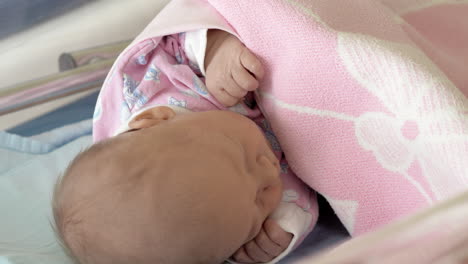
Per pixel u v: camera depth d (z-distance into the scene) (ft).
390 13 2.78
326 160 2.50
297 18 2.35
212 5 2.57
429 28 3.21
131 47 2.77
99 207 2.06
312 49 2.33
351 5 2.46
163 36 2.82
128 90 2.81
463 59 3.08
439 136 2.03
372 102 2.28
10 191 3.24
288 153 2.59
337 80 2.32
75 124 3.78
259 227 2.29
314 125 2.46
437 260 1.26
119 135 2.35
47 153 3.61
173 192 2.02
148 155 2.13
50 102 3.65
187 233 2.02
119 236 2.04
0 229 2.92
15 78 3.47
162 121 2.45
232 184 2.11
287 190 2.64
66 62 3.63
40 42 3.53
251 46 2.47
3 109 3.48
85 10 3.66
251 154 2.34
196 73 2.82
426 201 2.29
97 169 2.14
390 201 2.44
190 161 2.10
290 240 2.48
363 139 2.38
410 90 2.11
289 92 2.46
